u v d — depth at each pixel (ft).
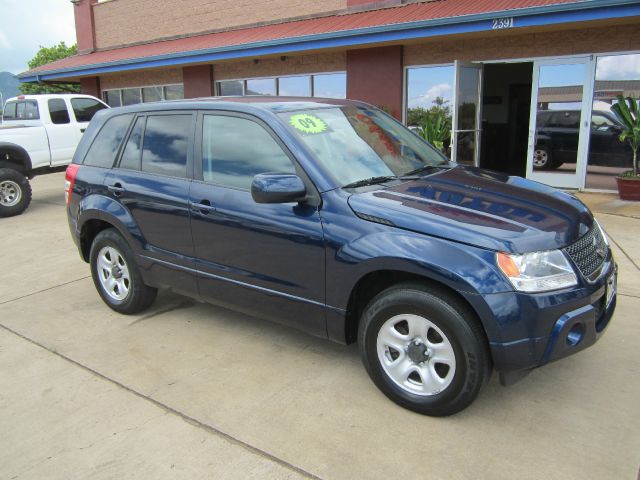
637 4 24.72
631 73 29.68
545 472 8.71
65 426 10.48
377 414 10.46
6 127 32.53
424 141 14.92
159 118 14.43
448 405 9.91
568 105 31.96
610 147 31.14
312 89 43.19
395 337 10.42
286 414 10.55
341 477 8.79
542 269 9.25
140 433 10.15
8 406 11.25
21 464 9.44
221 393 11.41
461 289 9.21
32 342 14.26
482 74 34.45
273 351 13.21
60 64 60.80
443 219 9.92
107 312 16.17
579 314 9.36
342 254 10.55
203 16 50.52
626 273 17.54
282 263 11.62
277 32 41.06
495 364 9.35
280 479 8.80
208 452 9.53
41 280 19.58
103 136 15.87
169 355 13.20
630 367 11.86
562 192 12.44
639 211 26.07
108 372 12.51
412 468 8.92
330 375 11.97
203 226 12.90
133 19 57.47
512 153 49.73
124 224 14.64
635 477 8.53
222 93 49.49
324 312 11.21
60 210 33.40
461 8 32.50
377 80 38.40
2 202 31.53
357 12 39.75
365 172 11.97
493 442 9.50
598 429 9.76
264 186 10.60
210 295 13.39
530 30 30.60
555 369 11.87
